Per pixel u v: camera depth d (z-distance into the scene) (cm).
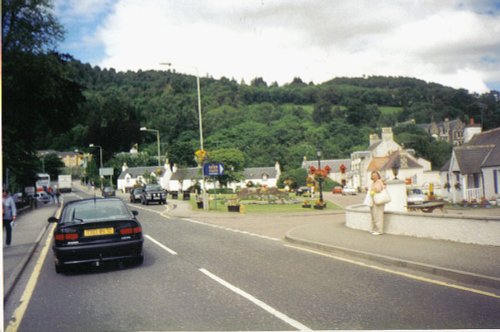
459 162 4047
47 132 4434
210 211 2934
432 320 536
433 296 641
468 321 526
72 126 4503
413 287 699
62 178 9919
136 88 18450
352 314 575
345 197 5562
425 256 889
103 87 18775
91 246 920
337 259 983
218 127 14675
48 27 3481
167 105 16300
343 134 13400
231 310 617
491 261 802
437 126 10888
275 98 18488
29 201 4600
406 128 11631
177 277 858
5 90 3384
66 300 726
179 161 12681
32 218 2828
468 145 4281
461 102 9475
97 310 653
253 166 12275
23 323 607
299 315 581
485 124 5356
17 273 946
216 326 551
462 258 845
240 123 14625
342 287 721
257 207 3325
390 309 589
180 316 600
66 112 4266
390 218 1275
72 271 993
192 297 698
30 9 3366
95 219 964
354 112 14825
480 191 3825
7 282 849
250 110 15838
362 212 1405
